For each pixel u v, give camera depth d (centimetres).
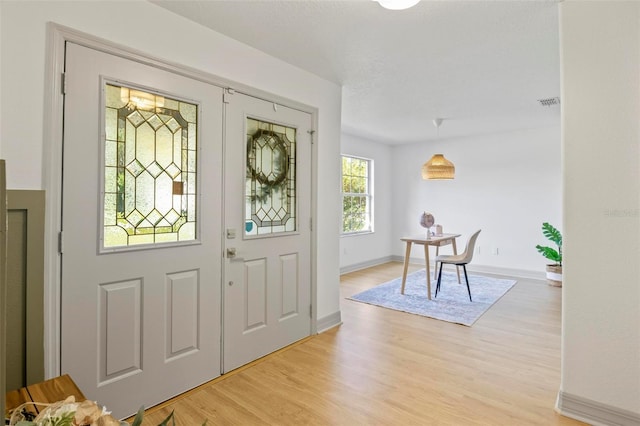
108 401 185
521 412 196
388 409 199
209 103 230
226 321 242
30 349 160
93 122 179
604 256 182
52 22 165
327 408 201
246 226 256
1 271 68
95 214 180
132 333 194
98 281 181
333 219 335
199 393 217
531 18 218
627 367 176
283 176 285
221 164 237
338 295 341
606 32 181
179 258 215
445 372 242
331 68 298
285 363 257
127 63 191
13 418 101
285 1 200
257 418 192
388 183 698
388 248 699
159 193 206
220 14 213
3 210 68
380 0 183
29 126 160
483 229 594
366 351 278
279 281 282
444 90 357
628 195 176
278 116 278
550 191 531
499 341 296
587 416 185
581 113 188
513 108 422
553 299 423
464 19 220
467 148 610
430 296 423
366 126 527
